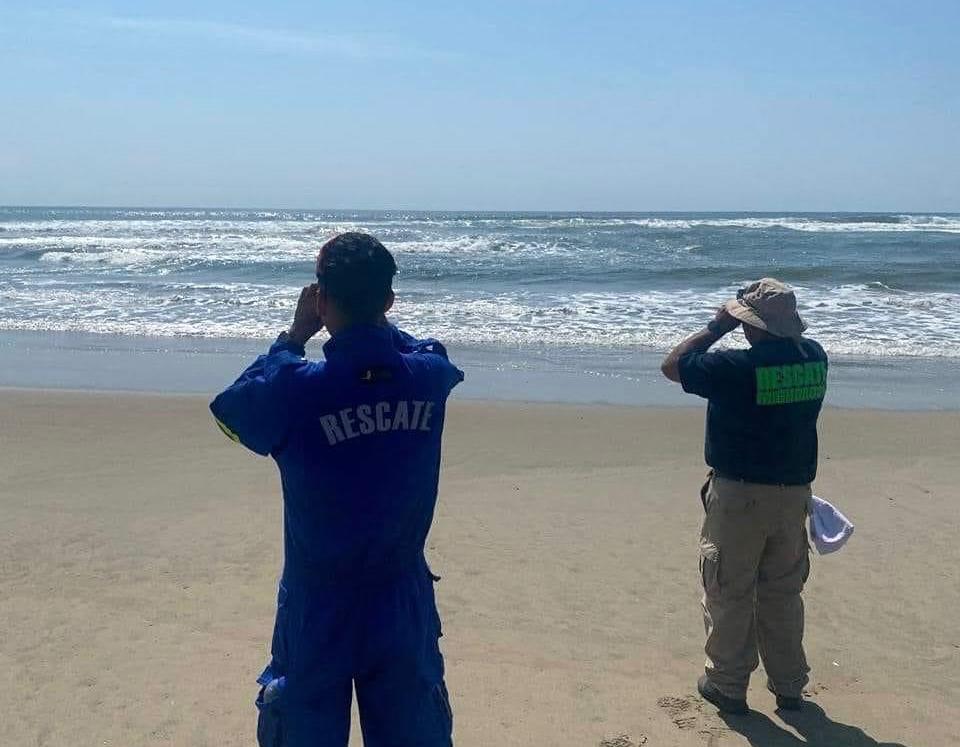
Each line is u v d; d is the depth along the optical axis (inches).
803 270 1027.9
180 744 149.1
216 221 3275.1
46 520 259.6
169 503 275.1
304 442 94.9
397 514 96.6
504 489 293.0
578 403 423.2
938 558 235.0
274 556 233.3
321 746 96.8
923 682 172.6
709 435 154.2
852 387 466.3
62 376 488.4
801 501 151.6
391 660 98.1
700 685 166.4
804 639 190.7
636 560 233.5
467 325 663.1
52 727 153.8
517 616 200.5
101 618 196.5
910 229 2383.1
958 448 343.6
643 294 842.8
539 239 1875.0
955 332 621.6
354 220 3432.6
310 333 105.3
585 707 161.9
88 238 1865.2
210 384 469.1
